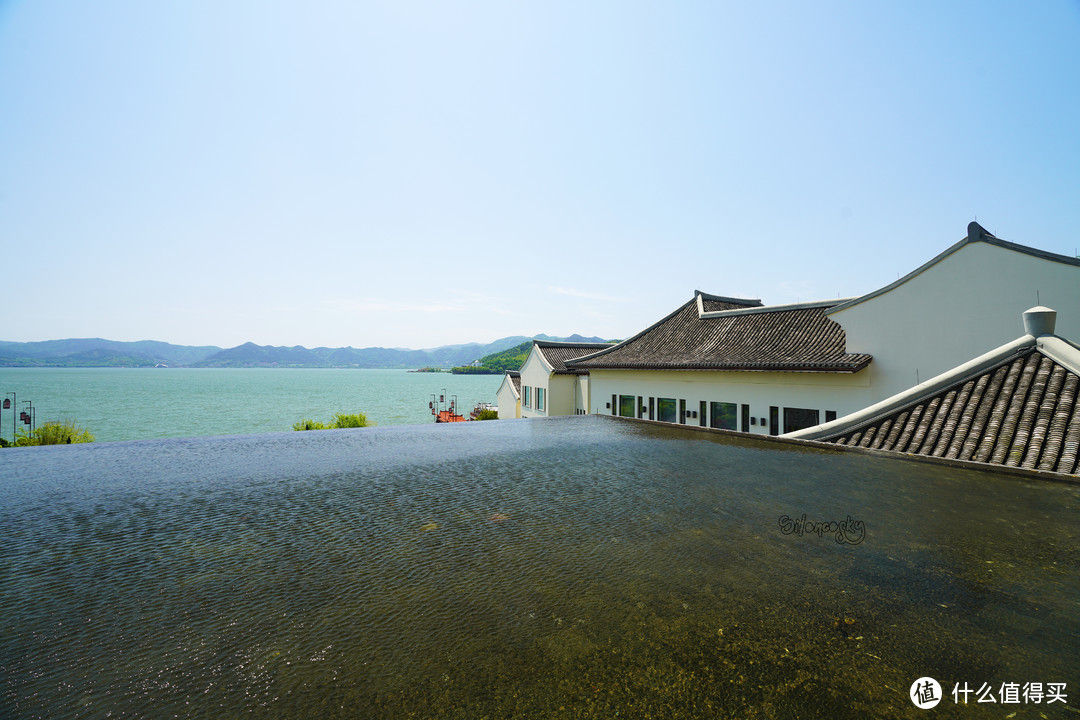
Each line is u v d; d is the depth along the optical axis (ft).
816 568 8.05
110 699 4.85
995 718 4.45
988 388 22.89
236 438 22.81
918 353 43.52
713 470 15.78
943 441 20.86
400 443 21.29
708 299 79.61
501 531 10.02
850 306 48.24
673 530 10.00
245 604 6.93
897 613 6.53
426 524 10.50
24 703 4.76
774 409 52.54
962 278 41.16
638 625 6.28
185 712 4.67
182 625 6.35
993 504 11.76
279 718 4.58
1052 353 22.74
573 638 5.98
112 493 13.14
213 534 9.92
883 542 9.24
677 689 4.97
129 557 8.70
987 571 7.89
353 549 9.07
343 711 4.67
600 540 9.45
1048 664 5.36
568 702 4.78
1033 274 37.58
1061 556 8.51
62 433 68.64
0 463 17.08
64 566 8.27
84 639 6.01
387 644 5.89
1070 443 18.12
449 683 5.11
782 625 6.24
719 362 55.72
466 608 6.77
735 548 8.98
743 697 4.84
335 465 16.75
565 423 28.55
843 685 5.03
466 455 18.57
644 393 68.44
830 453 18.75
